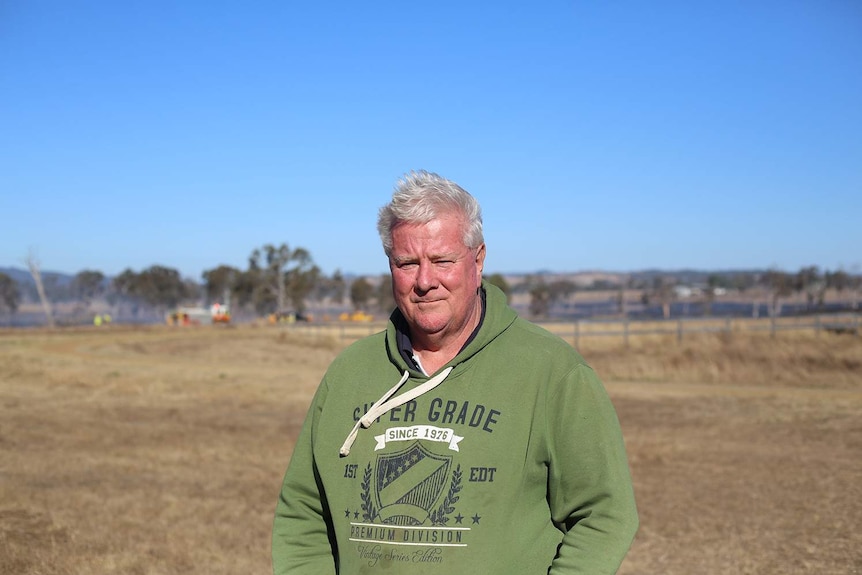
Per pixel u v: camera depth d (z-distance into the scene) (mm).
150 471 10703
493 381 2193
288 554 2461
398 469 2170
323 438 2352
